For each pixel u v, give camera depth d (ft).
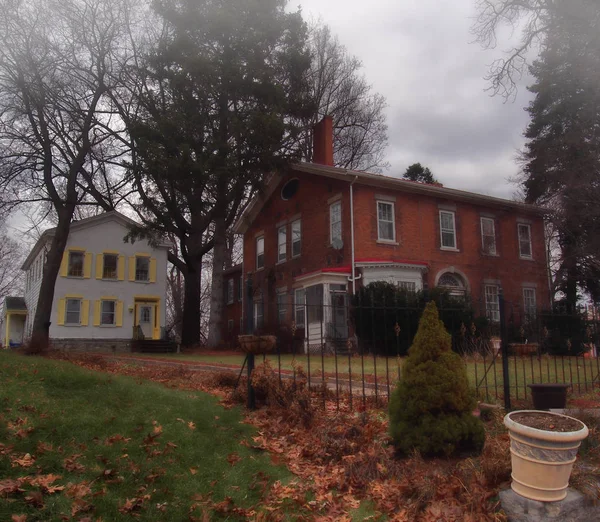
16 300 136.87
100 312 100.73
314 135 88.02
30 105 65.41
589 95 81.25
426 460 17.72
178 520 13.57
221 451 18.62
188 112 74.90
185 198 83.51
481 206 84.84
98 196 80.74
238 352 79.05
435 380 18.01
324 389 24.03
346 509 15.49
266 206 96.12
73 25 64.69
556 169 85.92
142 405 22.52
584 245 81.10
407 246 75.82
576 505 14.38
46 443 16.70
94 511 13.21
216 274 88.79
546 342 33.30
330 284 70.44
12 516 12.21
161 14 75.61
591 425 20.10
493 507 14.83
